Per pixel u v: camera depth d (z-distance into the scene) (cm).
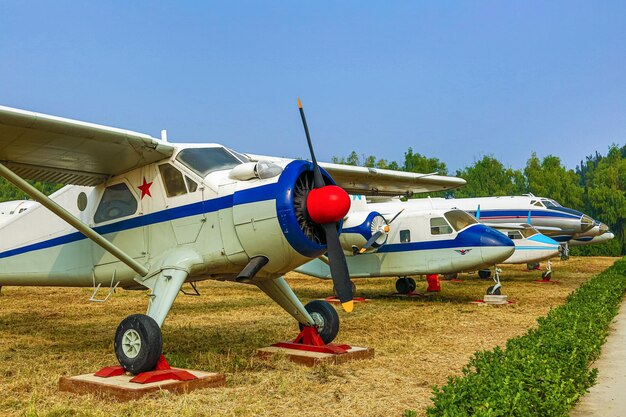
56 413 434
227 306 1296
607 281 1420
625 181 5906
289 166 595
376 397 493
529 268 2447
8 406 465
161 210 663
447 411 357
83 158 658
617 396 518
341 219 600
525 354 521
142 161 676
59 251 771
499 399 377
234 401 475
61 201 775
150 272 648
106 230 712
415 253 1435
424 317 1076
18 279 815
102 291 1711
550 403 403
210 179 633
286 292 690
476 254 1343
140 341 535
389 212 1798
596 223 2477
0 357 704
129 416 429
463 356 691
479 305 1292
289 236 570
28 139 598
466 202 2509
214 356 673
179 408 444
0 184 5822
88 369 622
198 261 620
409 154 6944
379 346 762
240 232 595
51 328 975
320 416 435
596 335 696
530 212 2384
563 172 6334
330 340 705
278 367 620
